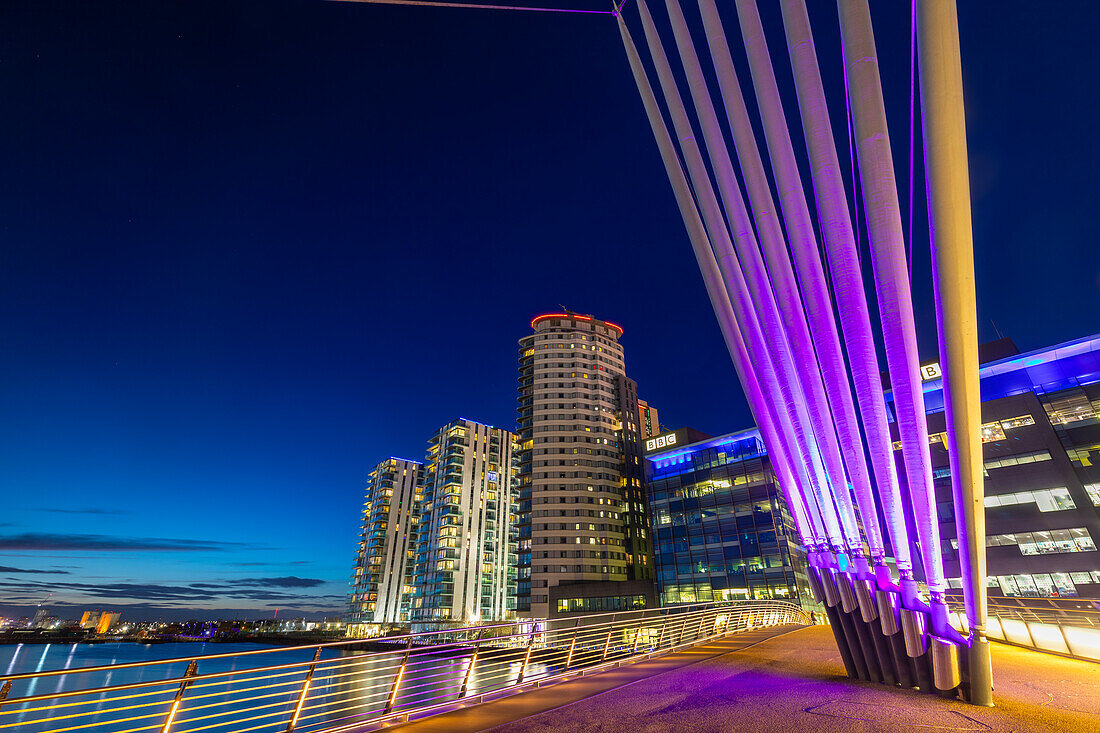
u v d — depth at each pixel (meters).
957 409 8.29
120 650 186.25
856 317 10.09
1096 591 40.91
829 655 16.45
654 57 14.41
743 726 8.91
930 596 10.32
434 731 8.92
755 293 12.66
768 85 11.86
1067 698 10.12
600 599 85.62
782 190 11.55
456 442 141.75
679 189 14.53
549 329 122.69
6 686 5.84
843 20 9.73
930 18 7.46
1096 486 43.78
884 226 9.30
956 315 7.83
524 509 105.00
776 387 12.55
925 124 7.61
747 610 28.92
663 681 13.10
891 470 10.12
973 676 9.67
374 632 138.88
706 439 82.12
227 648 198.00
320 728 8.48
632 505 104.44
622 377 117.88
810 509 12.48
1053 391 48.34
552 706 10.68
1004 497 47.34
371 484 177.62
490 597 129.00
